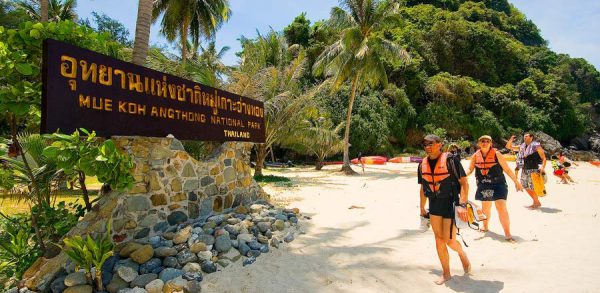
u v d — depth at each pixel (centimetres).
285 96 1677
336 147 2550
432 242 558
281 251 512
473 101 4562
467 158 3447
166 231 513
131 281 382
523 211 758
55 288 363
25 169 480
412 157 3503
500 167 556
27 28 410
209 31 2450
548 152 4184
